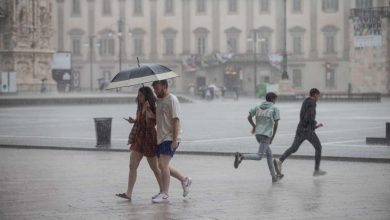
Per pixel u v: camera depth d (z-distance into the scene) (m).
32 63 89.19
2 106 77.06
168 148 19.38
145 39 139.75
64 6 141.00
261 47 136.62
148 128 19.61
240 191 21.38
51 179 24.33
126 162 29.66
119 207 18.77
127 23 139.88
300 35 135.50
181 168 27.38
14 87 86.12
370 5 130.38
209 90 109.62
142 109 19.70
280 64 133.00
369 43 111.62
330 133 42.91
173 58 138.88
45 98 80.50
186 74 139.50
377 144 35.72
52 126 50.06
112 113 66.38
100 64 140.88
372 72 117.81
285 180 23.83
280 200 19.66
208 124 51.88
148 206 18.89
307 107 24.50
